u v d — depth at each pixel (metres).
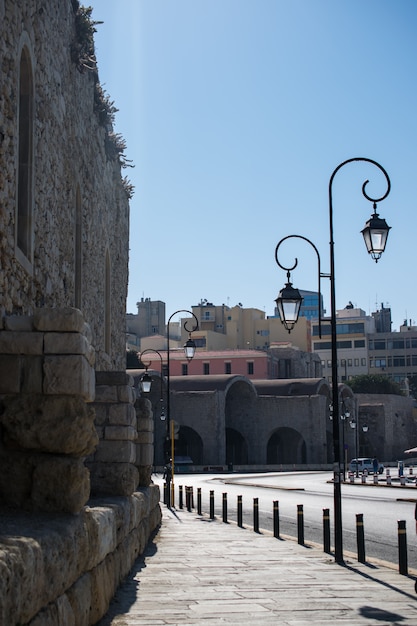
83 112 18.70
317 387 95.06
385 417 109.00
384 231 14.95
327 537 16.67
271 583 12.39
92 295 20.61
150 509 18.94
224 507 25.33
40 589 5.90
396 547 18.58
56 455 8.26
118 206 27.27
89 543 8.00
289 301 16.52
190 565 14.45
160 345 126.56
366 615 9.84
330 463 98.88
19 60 11.38
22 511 8.05
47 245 13.98
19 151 12.45
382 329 166.12
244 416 93.81
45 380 8.34
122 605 10.08
